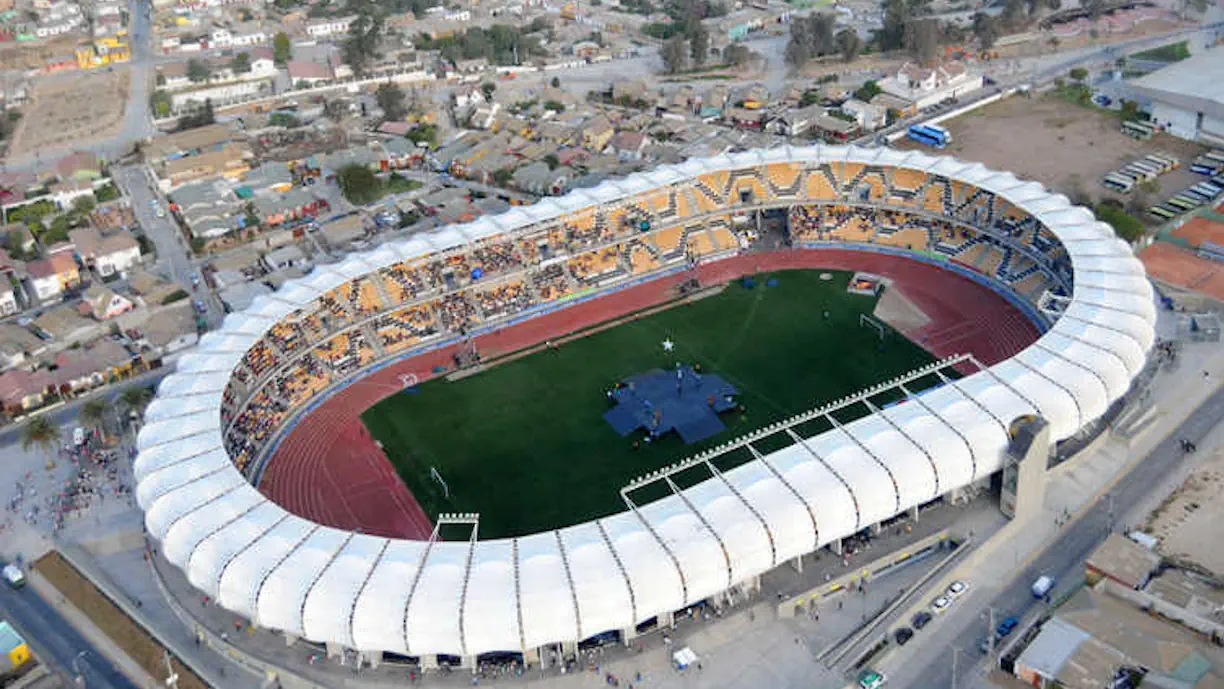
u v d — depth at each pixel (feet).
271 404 570.87
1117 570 427.33
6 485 537.65
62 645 439.63
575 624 384.27
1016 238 650.84
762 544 408.05
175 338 642.22
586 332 645.51
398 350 627.46
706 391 579.07
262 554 409.69
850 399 484.33
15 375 609.01
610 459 530.68
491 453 541.75
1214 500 475.31
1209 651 400.06
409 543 413.59
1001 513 461.37
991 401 470.80
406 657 409.28
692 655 402.11
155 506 442.91
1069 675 383.86
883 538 449.89
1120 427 516.73
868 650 406.41
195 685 413.80
